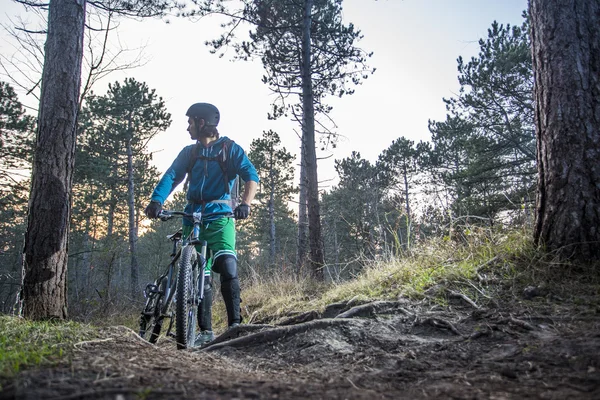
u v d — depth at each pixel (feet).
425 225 15.34
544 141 10.63
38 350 6.06
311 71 40.16
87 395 3.95
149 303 10.06
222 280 10.82
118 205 84.33
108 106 66.49
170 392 4.25
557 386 4.71
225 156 11.18
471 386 4.97
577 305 8.07
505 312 8.34
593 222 9.68
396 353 7.14
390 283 12.07
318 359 7.34
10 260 66.95
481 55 52.03
